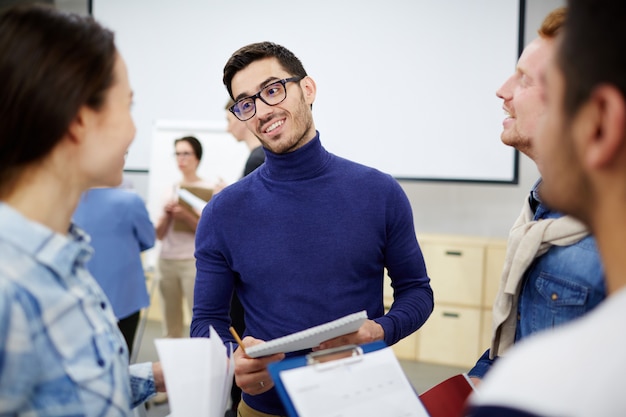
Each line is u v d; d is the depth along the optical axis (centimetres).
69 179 65
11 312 55
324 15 358
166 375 73
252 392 102
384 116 354
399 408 77
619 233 38
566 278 85
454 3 332
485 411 35
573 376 33
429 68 341
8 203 62
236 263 121
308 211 119
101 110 64
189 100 396
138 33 404
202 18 387
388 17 346
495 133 335
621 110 35
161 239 306
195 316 125
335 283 117
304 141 121
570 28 39
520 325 95
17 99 58
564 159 40
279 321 117
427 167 350
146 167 414
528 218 100
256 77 118
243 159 344
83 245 68
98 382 64
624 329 34
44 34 60
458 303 336
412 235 129
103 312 70
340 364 78
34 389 58
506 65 326
